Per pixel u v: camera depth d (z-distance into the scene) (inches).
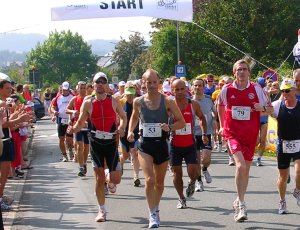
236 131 349.1
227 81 698.2
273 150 710.5
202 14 1902.1
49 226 362.6
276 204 409.1
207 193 462.3
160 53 2089.1
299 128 358.0
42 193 485.1
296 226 339.9
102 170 370.3
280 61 1686.8
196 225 351.6
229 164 633.6
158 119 342.3
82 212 403.5
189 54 2026.3
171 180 532.4
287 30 1788.9
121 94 705.6
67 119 700.7
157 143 342.3
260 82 680.4
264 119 606.2
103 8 801.6
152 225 341.4
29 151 847.1
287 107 357.7
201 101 480.1
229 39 1768.0
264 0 1747.0
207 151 471.8
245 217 340.8
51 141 1011.3
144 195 463.8
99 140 366.3
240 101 348.2
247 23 1738.4
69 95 703.7
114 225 358.6
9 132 404.8
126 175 577.9
